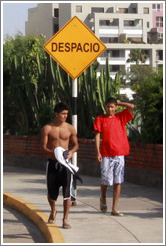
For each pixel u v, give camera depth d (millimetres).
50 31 115562
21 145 24031
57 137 10422
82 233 9922
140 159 16469
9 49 29484
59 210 12266
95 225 10586
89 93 20797
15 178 19062
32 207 12352
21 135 24703
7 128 27578
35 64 24516
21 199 13555
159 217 11352
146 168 16156
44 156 22500
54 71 22531
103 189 11758
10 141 24719
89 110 20906
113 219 11164
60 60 12992
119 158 11469
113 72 129375
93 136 21109
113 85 20719
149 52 130000
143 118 16562
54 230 10016
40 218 11148
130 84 97500
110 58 128625
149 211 12016
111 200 13500
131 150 16969
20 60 25828
